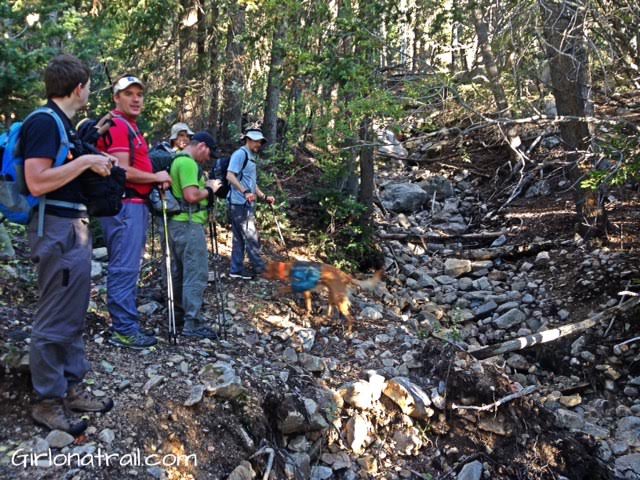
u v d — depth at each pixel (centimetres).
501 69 880
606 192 987
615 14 717
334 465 510
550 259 933
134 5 964
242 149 709
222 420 456
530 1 766
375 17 764
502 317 816
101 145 448
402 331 696
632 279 805
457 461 548
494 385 596
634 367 723
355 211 931
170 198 529
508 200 1144
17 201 356
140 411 425
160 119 966
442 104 795
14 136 355
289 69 838
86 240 371
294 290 591
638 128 689
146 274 667
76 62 363
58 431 386
